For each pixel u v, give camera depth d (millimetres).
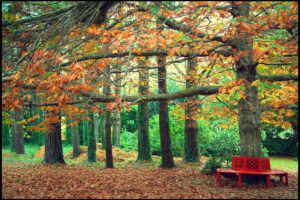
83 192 7289
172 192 7328
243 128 8406
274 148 23469
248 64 7945
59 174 10883
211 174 10875
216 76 10258
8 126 31328
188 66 13383
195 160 15375
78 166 14250
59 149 15086
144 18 7309
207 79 9641
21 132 23703
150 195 6891
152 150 22938
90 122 17031
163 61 11938
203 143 20188
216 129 22172
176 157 21203
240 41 8039
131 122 34906
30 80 6355
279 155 23734
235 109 13172
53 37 7520
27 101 8031
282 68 9805
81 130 35656
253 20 7023
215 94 7922
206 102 12133
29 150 28281
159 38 6031
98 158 18375
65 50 7953
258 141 8305
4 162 15625
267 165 8281
